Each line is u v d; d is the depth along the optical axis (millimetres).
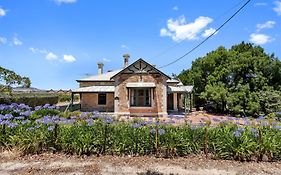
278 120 12500
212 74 35594
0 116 10461
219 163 8680
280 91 32125
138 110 28469
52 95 38750
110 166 8375
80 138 9484
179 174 7758
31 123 10727
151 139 9508
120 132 9742
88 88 32750
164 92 28594
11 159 8984
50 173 7742
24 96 26453
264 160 8945
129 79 28844
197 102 38625
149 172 7895
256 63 33219
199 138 9617
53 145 9734
